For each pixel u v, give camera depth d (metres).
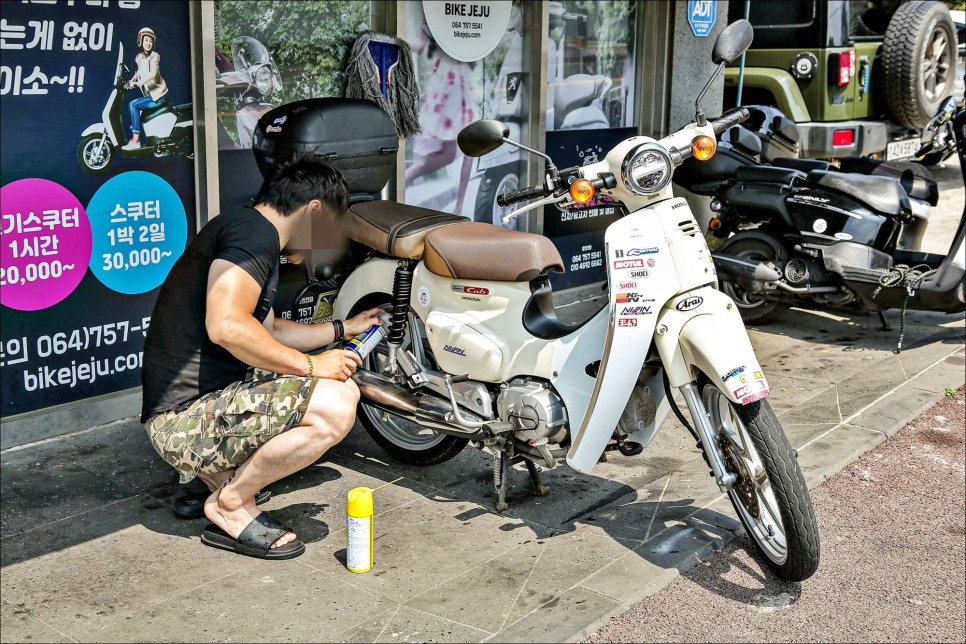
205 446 3.51
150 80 4.65
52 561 3.54
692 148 3.65
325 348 5.11
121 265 4.69
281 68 5.24
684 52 7.36
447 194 6.29
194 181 4.90
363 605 3.29
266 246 3.48
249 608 3.26
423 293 4.07
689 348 3.47
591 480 4.33
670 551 3.68
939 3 9.13
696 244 3.54
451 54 6.06
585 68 7.01
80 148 4.46
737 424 3.54
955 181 11.58
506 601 3.32
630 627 3.24
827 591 3.52
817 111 8.62
